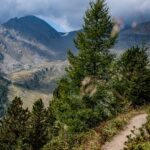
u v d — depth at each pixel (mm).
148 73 38625
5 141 55375
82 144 21766
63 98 37000
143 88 37906
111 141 21219
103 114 35938
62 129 37000
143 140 18203
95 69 36000
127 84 37625
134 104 37656
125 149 17531
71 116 36438
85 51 35531
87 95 35656
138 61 38969
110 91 36375
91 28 35844
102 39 36031
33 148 54594
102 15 35969
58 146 23359
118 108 35969
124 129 23438
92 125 35844
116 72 37688
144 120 25781
